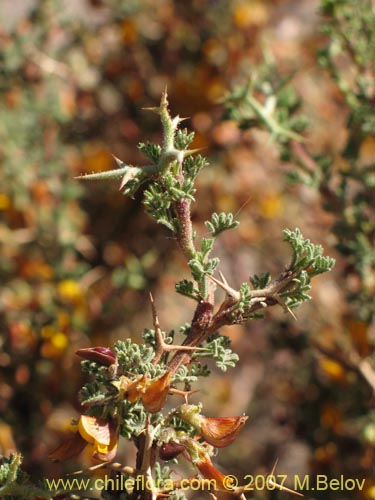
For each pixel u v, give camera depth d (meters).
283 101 0.44
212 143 0.57
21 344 0.45
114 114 0.59
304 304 0.51
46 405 0.46
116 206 0.57
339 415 0.45
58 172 0.53
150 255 0.53
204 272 0.28
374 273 0.43
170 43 0.59
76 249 0.54
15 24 0.54
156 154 0.28
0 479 0.30
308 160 0.45
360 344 0.43
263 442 0.57
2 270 0.49
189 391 0.28
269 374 0.58
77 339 0.48
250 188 0.58
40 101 0.53
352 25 0.44
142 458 0.29
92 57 0.57
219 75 0.58
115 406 0.27
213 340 0.29
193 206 0.57
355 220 0.44
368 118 0.43
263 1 0.61
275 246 0.60
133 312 0.55
